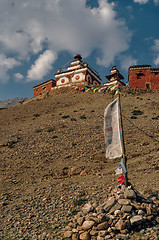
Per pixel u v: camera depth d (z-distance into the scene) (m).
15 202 13.74
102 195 12.52
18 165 21.44
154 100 46.50
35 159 22.73
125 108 41.97
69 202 12.43
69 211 10.85
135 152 21.92
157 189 11.70
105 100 49.22
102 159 21.77
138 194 8.68
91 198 12.30
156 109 39.88
